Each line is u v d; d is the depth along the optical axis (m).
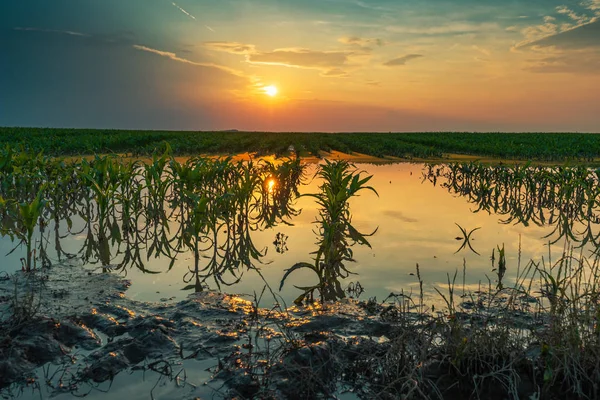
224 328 4.18
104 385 3.26
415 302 4.80
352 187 5.17
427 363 3.40
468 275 5.67
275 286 5.39
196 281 5.30
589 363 3.27
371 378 3.37
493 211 10.62
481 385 3.13
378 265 6.07
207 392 3.16
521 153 27.52
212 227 5.99
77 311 4.54
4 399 3.08
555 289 4.03
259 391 3.13
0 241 7.17
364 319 4.39
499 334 3.55
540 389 3.15
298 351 3.49
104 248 6.19
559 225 8.83
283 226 8.60
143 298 4.99
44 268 5.92
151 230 7.88
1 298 4.83
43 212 8.61
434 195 12.95
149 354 3.69
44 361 3.59
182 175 6.77
